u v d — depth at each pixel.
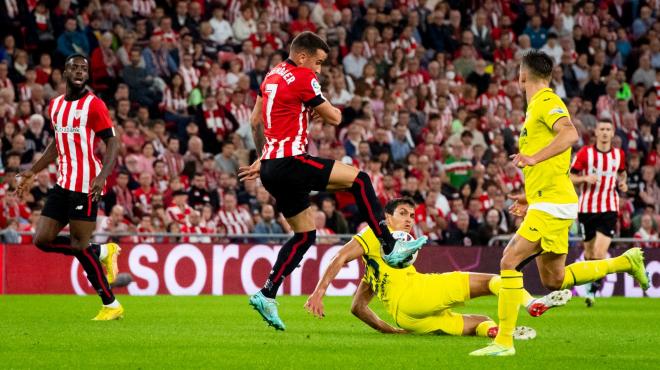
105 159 28.98
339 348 21.92
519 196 25.03
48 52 59.59
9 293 47.38
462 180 62.12
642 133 71.44
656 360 20.28
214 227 52.69
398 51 67.88
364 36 68.19
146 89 60.00
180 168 56.59
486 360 19.69
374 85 66.25
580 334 27.31
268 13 67.25
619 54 76.00
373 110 64.75
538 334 27.02
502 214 58.19
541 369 18.42
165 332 25.97
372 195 24.88
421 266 51.56
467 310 38.34
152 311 35.53
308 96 24.70
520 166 20.77
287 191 25.20
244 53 64.06
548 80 22.53
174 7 64.62
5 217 49.47
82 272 48.00
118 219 50.03
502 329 20.83
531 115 22.19
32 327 27.22
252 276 49.69
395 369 18.22
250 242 52.72
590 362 19.66
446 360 19.62
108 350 21.16
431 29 71.44
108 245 31.61
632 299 49.62
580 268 27.06
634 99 73.62
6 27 58.72
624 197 64.06
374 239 24.88
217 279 49.25
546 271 25.20
